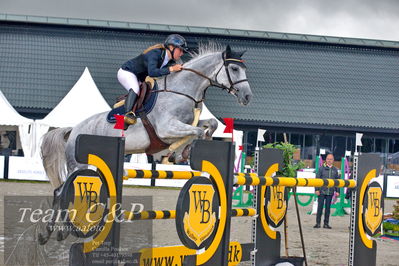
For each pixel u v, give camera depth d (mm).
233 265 6012
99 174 4957
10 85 34438
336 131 35438
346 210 15586
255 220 6234
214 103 35250
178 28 40156
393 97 38000
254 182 5914
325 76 38719
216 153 5543
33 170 22125
